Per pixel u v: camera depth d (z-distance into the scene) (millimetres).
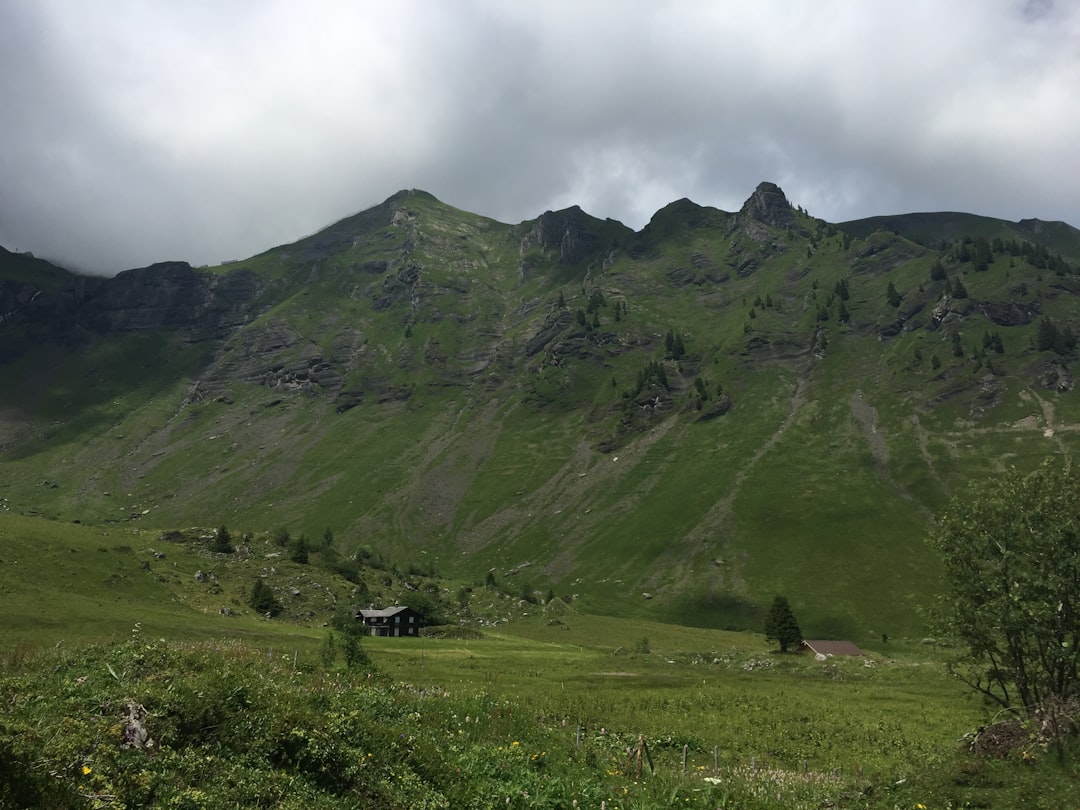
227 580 128875
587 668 85000
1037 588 25906
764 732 43656
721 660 106750
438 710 28266
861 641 171125
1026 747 20297
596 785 20484
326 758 16516
